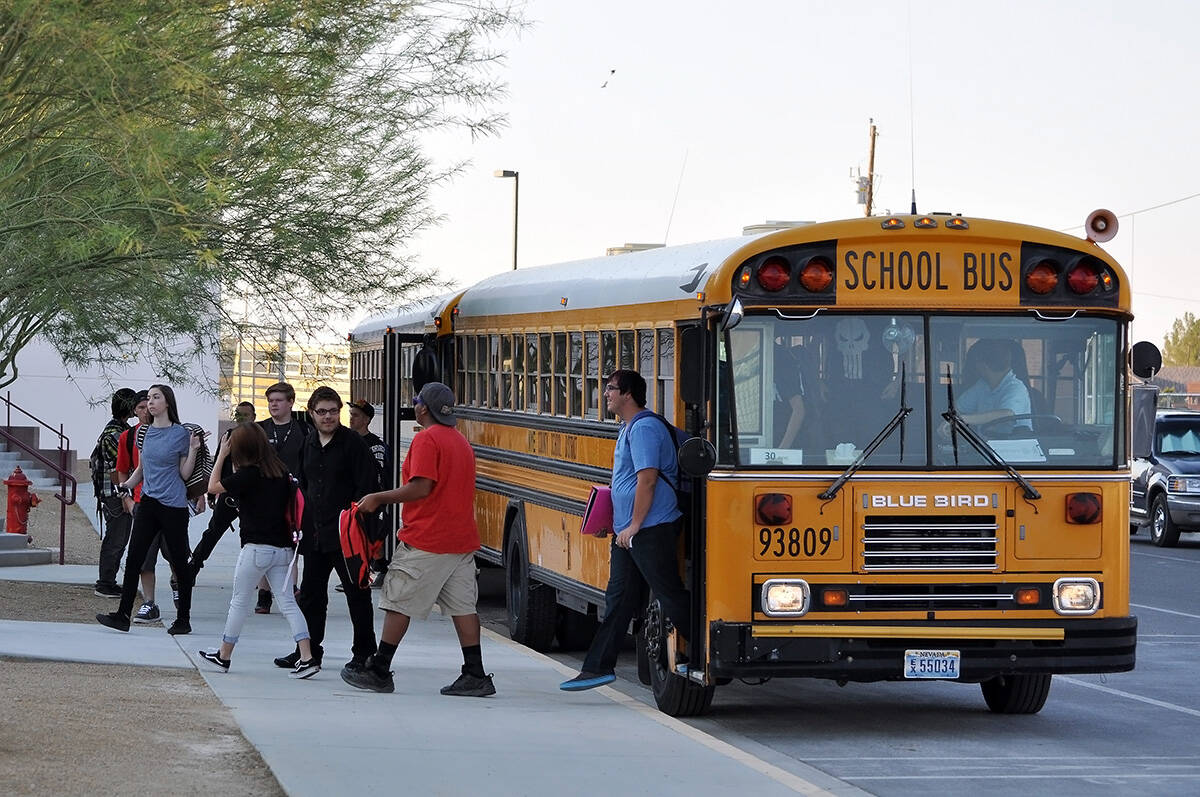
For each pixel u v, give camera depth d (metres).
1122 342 13.15
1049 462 12.93
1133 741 13.16
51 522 32.44
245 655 15.97
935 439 12.82
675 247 15.42
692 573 13.11
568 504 16.86
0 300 18.17
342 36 16.80
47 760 9.91
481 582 27.17
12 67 14.29
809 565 12.66
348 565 14.05
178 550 17.34
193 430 19.09
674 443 13.55
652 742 11.88
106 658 14.96
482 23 18.38
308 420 19.33
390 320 26.45
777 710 14.77
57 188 16.94
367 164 18.91
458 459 13.84
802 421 12.77
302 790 9.65
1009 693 14.43
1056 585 12.84
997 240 12.97
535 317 18.48
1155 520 36.47
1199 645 19.38
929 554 12.73
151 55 14.34
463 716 12.77
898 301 12.88
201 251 15.77
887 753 12.54
